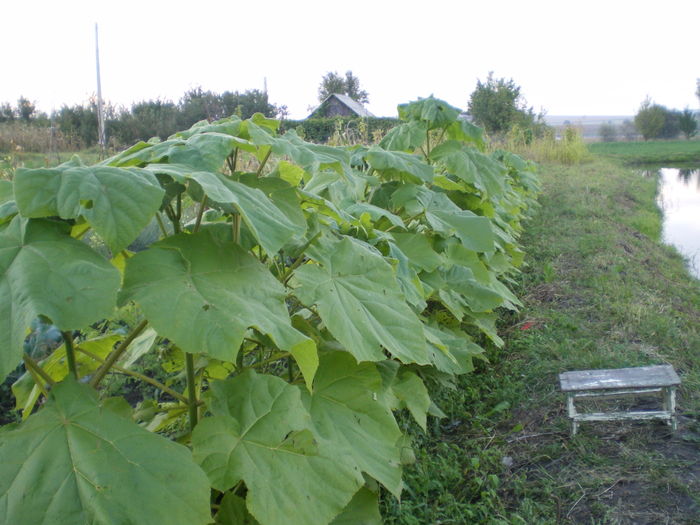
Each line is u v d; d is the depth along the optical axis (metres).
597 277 6.03
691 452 2.85
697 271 7.54
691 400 3.37
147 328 2.17
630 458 2.82
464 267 3.52
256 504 1.36
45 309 1.08
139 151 1.56
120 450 1.17
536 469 2.88
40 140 9.68
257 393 1.56
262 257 1.98
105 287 1.15
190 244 1.45
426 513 2.54
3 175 5.55
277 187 1.76
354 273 1.86
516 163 8.35
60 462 1.13
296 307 2.53
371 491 1.95
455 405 3.56
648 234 9.84
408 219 3.37
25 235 1.22
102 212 1.21
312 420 1.76
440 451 3.06
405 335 1.77
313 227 1.95
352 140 9.32
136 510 1.11
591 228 8.74
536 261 6.95
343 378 1.88
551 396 3.54
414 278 2.66
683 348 4.18
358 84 40.84
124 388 3.59
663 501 2.50
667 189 19.36
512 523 2.46
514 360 4.17
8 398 3.32
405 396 2.38
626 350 4.12
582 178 15.48
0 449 1.12
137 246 2.79
